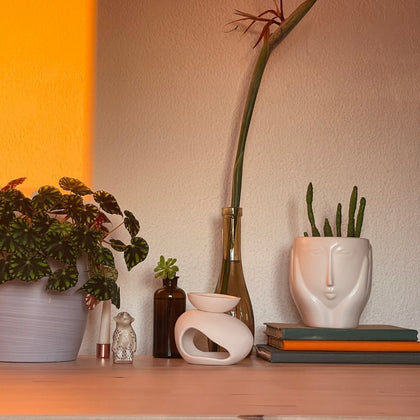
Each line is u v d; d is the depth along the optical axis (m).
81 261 1.28
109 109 1.59
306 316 1.44
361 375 1.18
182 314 1.34
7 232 1.18
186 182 1.59
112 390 0.98
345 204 1.62
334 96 1.64
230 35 1.62
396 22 1.67
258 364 1.32
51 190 1.24
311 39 1.65
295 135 1.62
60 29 1.60
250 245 1.59
